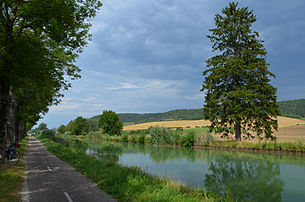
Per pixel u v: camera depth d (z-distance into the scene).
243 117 29.30
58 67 16.58
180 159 23.05
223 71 31.52
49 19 12.11
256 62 31.33
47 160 16.62
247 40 32.81
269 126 29.08
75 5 13.95
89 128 117.00
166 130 43.25
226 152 29.05
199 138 36.84
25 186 8.39
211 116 32.94
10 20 12.55
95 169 11.70
